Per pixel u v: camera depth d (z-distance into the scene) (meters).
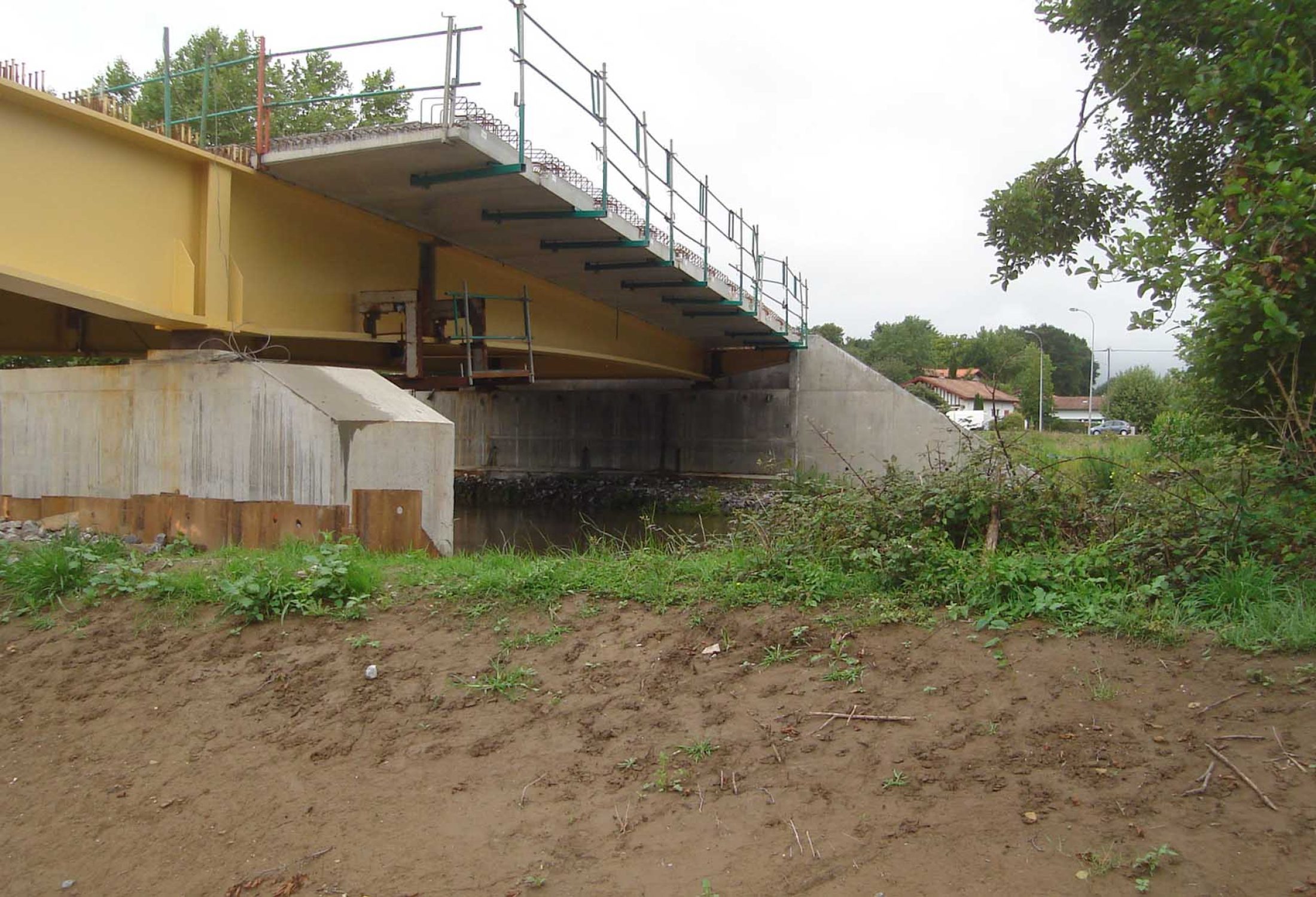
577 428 37.25
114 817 5.53
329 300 14.54
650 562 8.08
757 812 4.65
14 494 13.98
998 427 8.09
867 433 32.06
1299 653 5.14
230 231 12.66
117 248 11.30
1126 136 11.21
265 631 7.50
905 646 5.95
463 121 11.86
